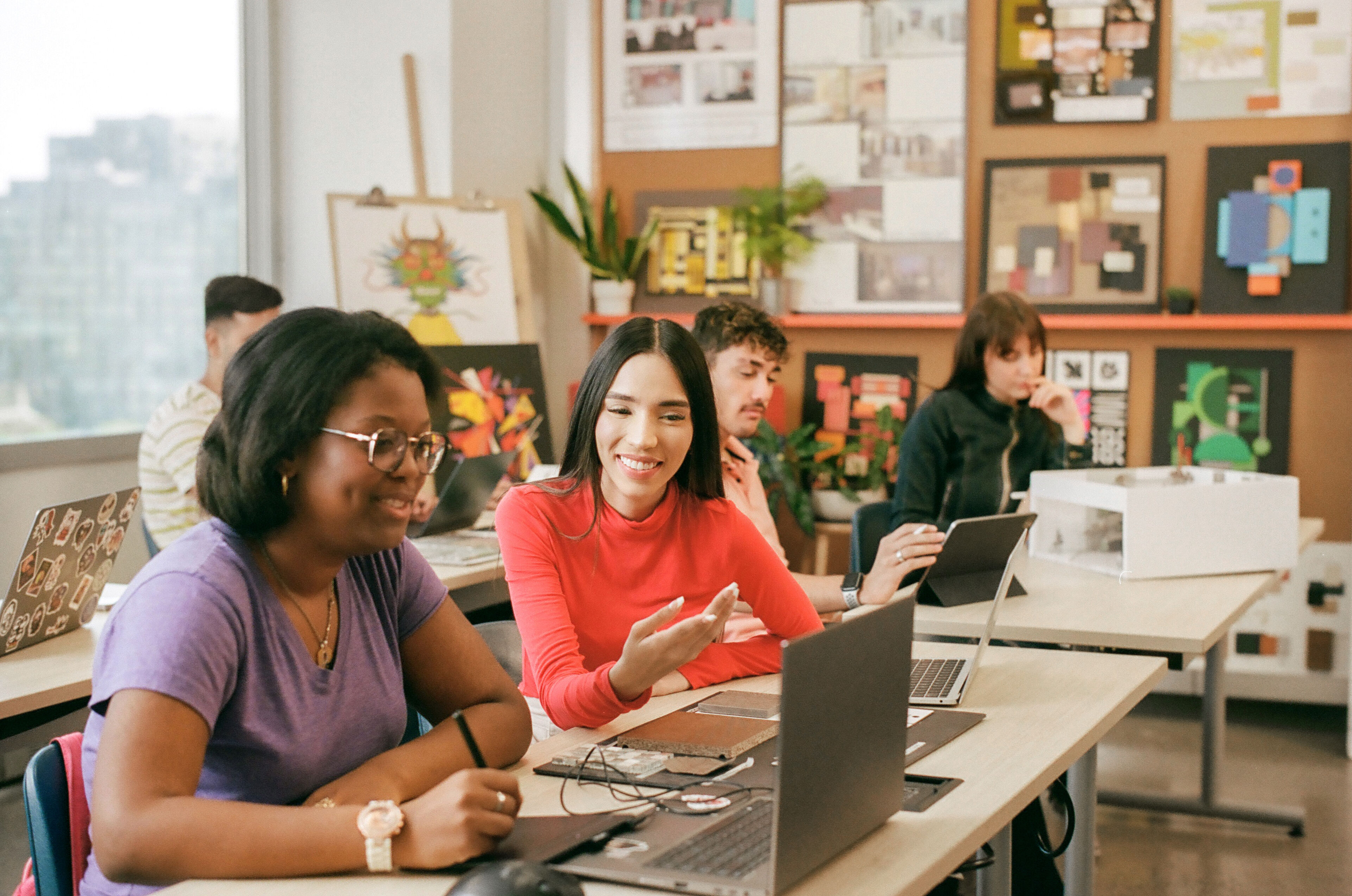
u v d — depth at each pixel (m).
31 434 3.67
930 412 3.25
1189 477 3.24
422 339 4.37
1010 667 2.04
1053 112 4.42
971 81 4.52
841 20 4.61
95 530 2.35
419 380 1.31
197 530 1.34
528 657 1.79
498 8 4.71
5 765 3.53
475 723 1.48
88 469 3.80
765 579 1.99
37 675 2.08
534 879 1.01
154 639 1.21
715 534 1.95
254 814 1.17
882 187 4.62
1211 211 4.27
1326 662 4.27
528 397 4.43
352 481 1.25
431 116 4.50
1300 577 4.28
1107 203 4.40
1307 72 4.19
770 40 4.70
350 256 4.25
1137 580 2.84
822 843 1.16
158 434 3.30
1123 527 2.84
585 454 1.91
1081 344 4.46
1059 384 4.48
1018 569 2.98
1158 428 4.39
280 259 4.59
